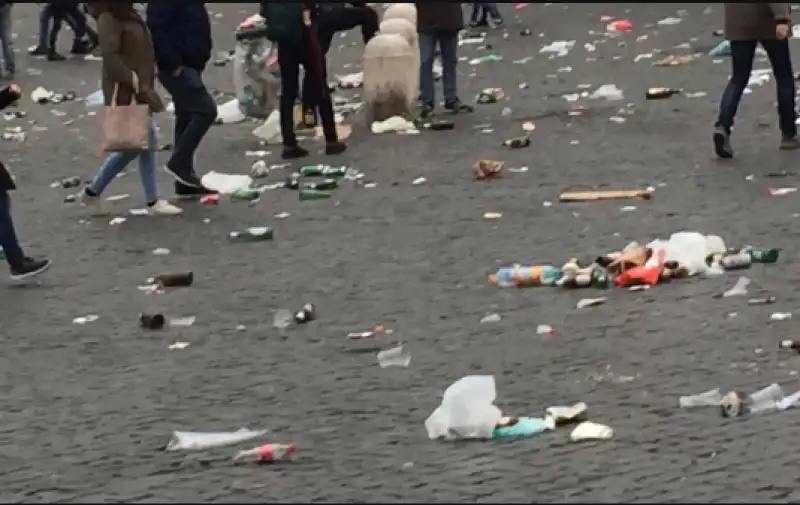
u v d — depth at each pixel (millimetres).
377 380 21844
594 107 48625
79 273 30172
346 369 22531
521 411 19969
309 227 33281
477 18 76250
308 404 20891
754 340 22516
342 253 30453
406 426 19688
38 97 58531
